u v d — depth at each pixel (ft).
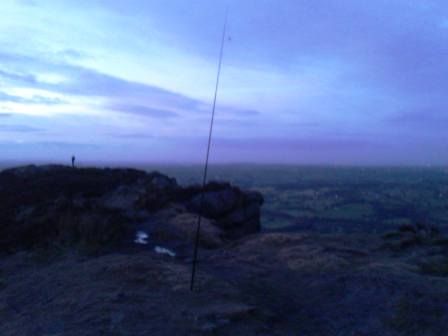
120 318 20.49
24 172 79.36
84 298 24.26
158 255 38.50
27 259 37.24
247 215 77.82
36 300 25.41
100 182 75.56
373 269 31.60
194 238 48.06
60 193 63.46
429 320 21.43
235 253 40.88
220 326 19.77
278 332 20.10
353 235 51.90
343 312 23.34
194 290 25.67
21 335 19.36
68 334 18.62
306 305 24.84
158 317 20.77
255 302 24.58
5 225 47.34
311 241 47.06
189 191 75.20
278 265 35.73
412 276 29.68
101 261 34.04
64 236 43.65
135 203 62.85
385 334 20.13
